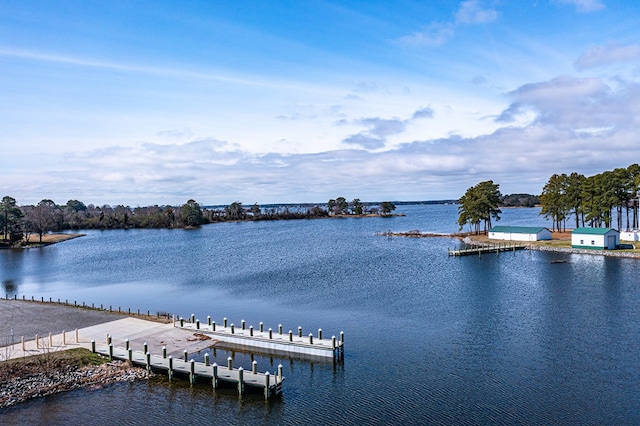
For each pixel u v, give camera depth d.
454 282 80.94
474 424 32.56
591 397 35.88
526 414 33.66
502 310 60.91
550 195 149.50
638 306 60.84
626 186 122.62
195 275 97.00
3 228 169.75
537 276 84.00
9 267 115.81
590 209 128.50
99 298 76.50
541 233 132.25
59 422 34.41
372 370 42.34
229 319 60.69
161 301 72.94
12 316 58.91
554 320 55.72
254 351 47.88
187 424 33.94
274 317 60.84
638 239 118.62
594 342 47.66
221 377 39.78
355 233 198.12
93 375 41.50
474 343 48.50
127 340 44.94
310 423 33.56
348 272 94.12
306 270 98.06
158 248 154.12
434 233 181.50
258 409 35.91
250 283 85.44
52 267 114.81
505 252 117.69
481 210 153.00
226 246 154.75
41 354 43.88
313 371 42.59
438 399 36.34
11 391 38.16
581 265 94.25
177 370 41.41
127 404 37.00
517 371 41.06
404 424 32.91
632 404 34.62
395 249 132.50
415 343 49.03
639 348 45.66
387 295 71.69
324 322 57.81
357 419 33.84
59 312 60.94
